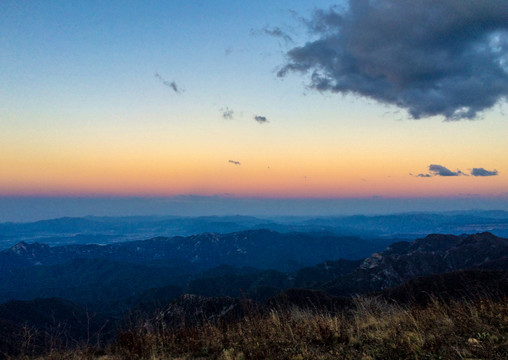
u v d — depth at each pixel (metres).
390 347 5.18
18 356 6.12
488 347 4.58
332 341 5.94
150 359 6.05
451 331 5.38
